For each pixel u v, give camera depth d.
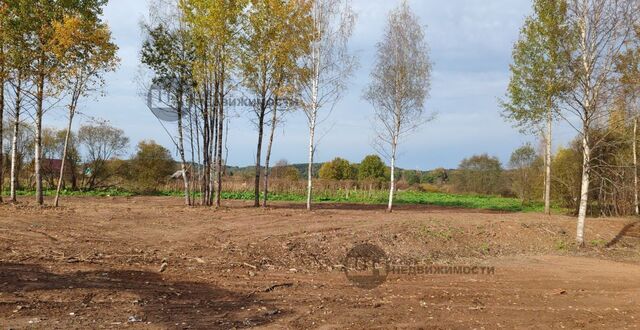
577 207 26.59
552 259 13.96
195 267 10.03
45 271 8.36
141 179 40.53
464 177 52.81
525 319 7.27
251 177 43.84
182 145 23.17
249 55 20.95
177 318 6.36
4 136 35.25
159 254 10.91
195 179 30.44
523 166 36.12
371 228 15.34
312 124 21.84
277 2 20.19
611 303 8.55
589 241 16.98
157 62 21.88
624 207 23.53
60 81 18.23
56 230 12.73
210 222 16.09
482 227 17.03
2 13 17.38
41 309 6.26
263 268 10.66
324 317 6.87
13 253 9.59
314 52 21.45
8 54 17.84
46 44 17.70
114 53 18.33
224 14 19.83
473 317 7.25
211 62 21.09
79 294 7.12
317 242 13.28
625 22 15.16
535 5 20.16
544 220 19.33
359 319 6.84
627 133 20.02
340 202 32.41
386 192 45.03
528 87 21.44
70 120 18.89
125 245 11.57
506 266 12.44
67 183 42.09
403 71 22.77
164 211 18.80
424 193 48.59
